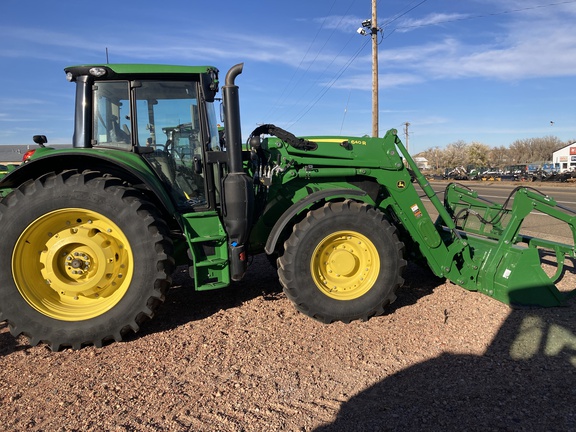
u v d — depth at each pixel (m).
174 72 4.05
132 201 3.63
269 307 4.47
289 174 4.43
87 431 2.52
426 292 4.83
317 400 2.81
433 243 4.62
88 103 3.98
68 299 3.70
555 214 4.43
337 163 4.53
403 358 3.34
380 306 4.08
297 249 3.93
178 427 2.55
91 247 3.63
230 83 3.87
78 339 3.53
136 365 3.29
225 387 2.97
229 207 3.89
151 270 3.65
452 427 2.51
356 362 3.29
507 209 5.04
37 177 3.90
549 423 2.53
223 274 3.95
